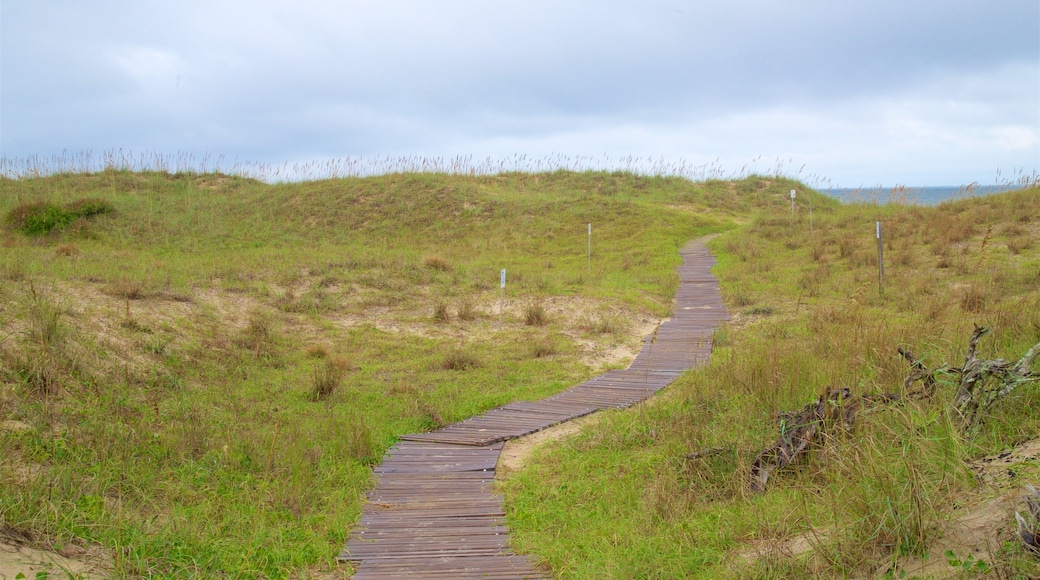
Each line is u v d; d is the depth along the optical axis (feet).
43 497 19.26
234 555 19.08
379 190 116.26
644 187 130.31
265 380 37.60
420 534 21.01
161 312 45.29
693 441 25.39
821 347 34.63
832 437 20.42
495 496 23.99
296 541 20.48
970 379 20.44
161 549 18.61
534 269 78.33
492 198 113.19
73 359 31.65
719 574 16.02
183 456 25.13
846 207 105.91
